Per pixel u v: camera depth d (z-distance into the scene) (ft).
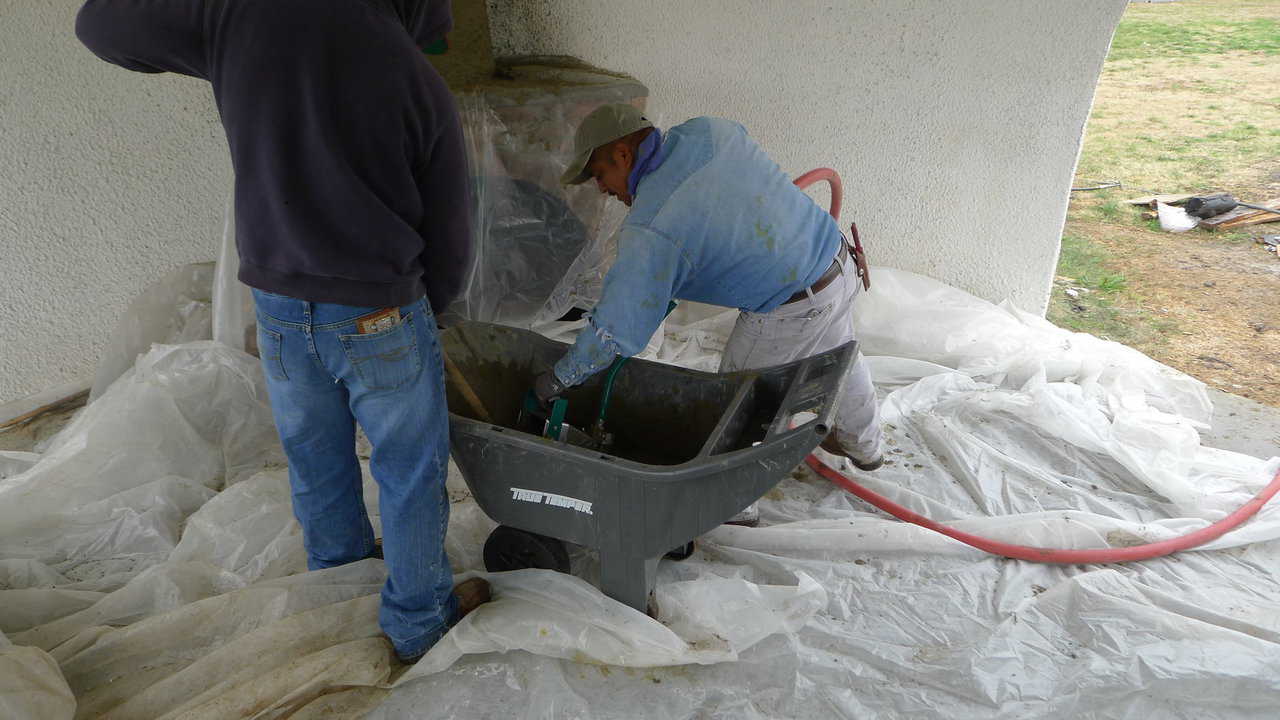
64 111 9.16
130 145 9.76
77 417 9.16
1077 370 11.18
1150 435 9.49
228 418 9.27
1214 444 10.00
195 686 5.94
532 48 11.87
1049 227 12.16
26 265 9.53
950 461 9.54
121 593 6.85
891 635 6.90
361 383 5.32
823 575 7.60
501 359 7.63
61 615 6.86
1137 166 24.53
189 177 10.36
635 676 6.41
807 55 11.54
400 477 5.73
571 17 11.53
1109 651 6.59
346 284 4.93
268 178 4.64
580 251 11.16
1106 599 7.04
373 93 4.61
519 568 7.29
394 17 4.88
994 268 12.69
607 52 11.73
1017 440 10.00
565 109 10.19
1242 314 14.76
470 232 5.56
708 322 12.65
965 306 12.26
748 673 6.46
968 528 8.14
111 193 9.82
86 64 9.12
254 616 6.57
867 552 7.96
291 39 4.50
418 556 5.97
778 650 6.65
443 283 5.62
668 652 6.36
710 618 6.77
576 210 11.04
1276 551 7.89
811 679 6.42
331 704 6.09
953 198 12.28
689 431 7.43
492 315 11.16
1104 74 36.99
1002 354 11.55
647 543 6.23
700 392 7.21
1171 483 8.68
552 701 6.14
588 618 6.51
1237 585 7.44
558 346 7.47
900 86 11.62
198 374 9.20
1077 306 15.29
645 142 6.53
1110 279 16.24
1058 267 17.25
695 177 6.42
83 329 10.22
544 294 11.28
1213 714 6.08
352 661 6.12
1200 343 13.67
